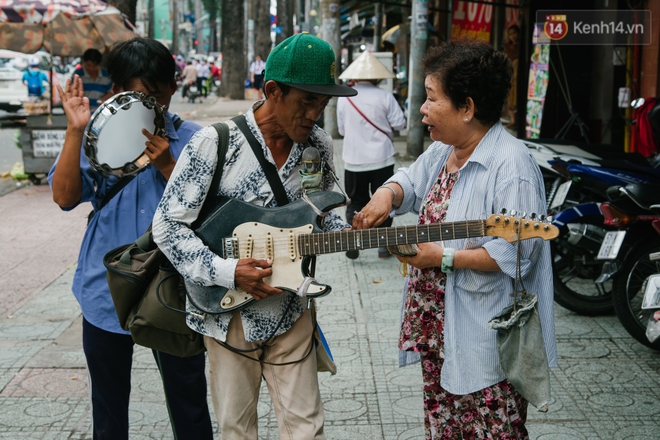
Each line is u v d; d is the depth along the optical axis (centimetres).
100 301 281
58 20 941
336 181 266
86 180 283
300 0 5066
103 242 285
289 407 256
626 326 460
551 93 948
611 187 474
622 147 912
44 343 479
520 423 260
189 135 293
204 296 248
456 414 276
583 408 380
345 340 475
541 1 962
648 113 586
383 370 429
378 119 684
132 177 284
